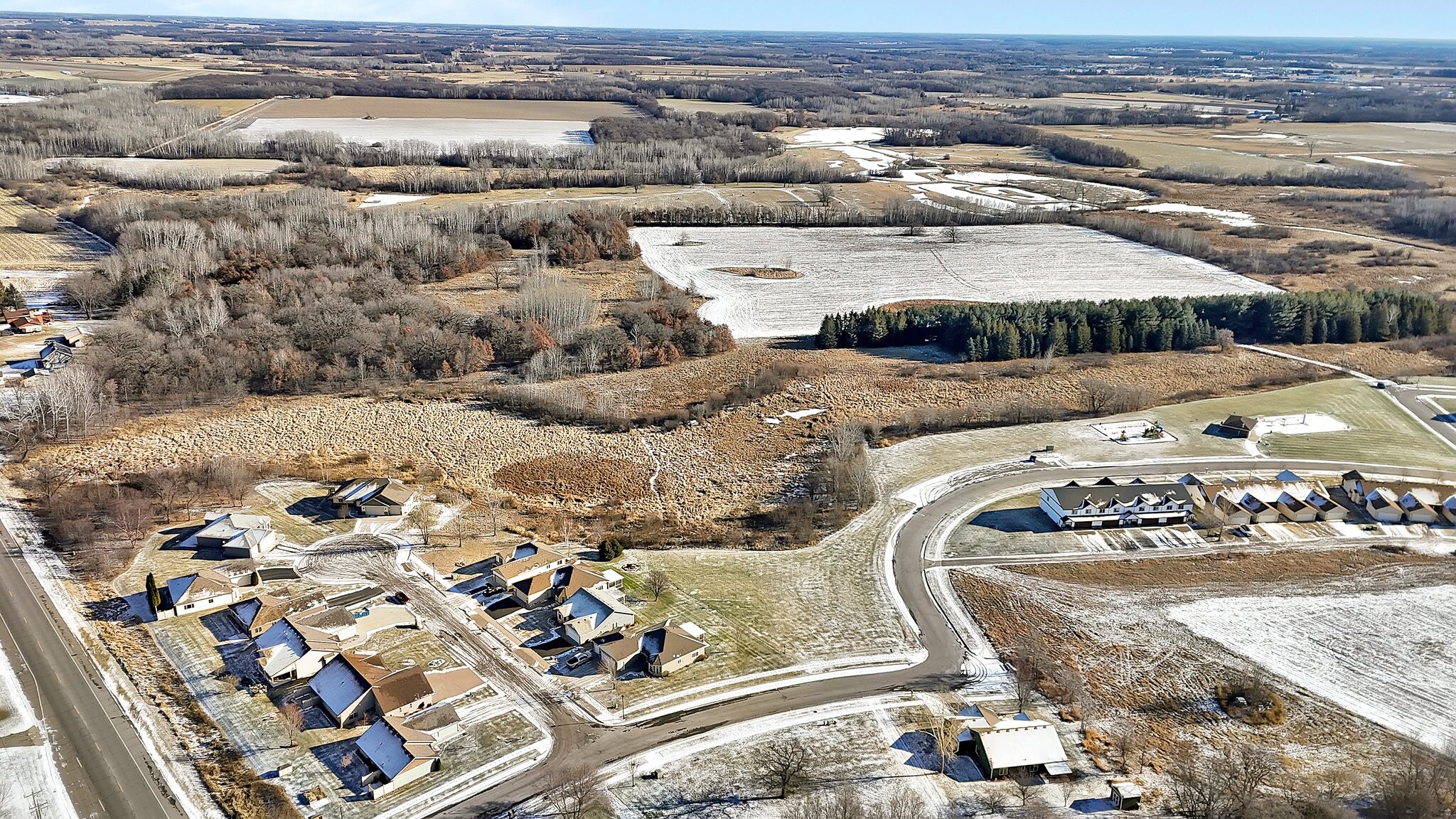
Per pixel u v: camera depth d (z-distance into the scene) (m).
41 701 74.31
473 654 82.88
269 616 84.38
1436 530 106.44
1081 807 65.81
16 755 68.62
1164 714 76.44
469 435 129.00
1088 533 105.31
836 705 77.06
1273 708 76.25
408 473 117.12
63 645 81.06
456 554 98.56
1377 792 67.06
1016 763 69.00
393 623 86.25
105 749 69.69
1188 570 97.94
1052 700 78.00
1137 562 99.56
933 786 68.06
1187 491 108.62
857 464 116.88
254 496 109.31
